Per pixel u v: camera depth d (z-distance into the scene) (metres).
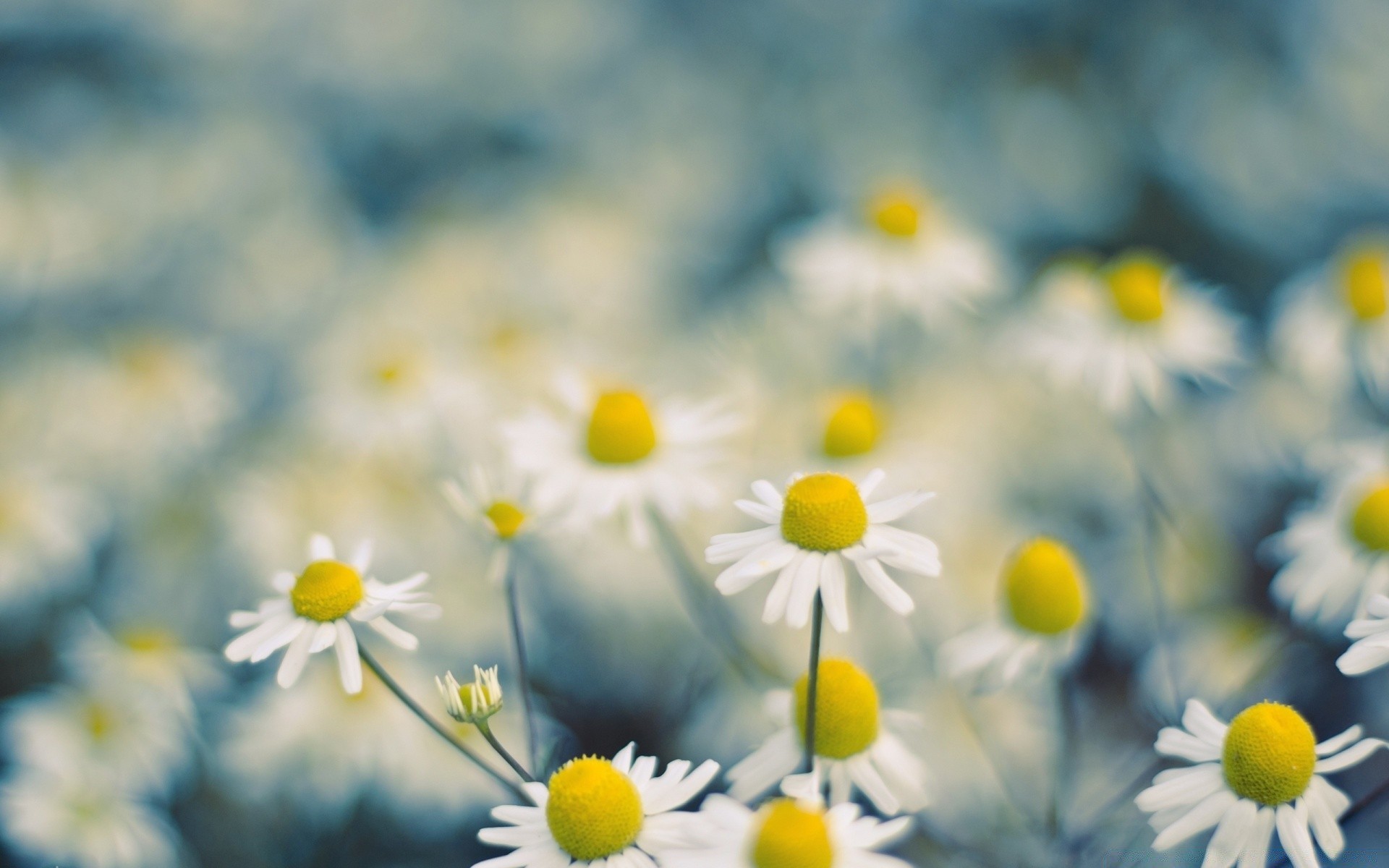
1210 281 0.66
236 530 0.46
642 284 0.58
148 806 0.39
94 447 0.49
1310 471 0.38
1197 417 0.56
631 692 0.44
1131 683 0.43
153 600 0.45
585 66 0.69
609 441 0.35
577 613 0.46
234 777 0.40
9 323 0.54
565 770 0.29
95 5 0.65
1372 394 0.46
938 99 0.67
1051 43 0.69
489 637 0.43
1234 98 0.67
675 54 0.69
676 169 0.64
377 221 0.65
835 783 0.31
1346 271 0.46
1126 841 0.34
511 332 0.48
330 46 0.68
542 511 0.35
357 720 0.40
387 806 0.40
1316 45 0.69
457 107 0.67
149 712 0.40
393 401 0.46
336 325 0.54
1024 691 0.39
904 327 0.53
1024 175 0.65
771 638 0.40
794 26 0.69
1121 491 0.50
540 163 0.66
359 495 0.45
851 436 0.40
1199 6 0.70
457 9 0.69
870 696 0.31
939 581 0.40
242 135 0.62
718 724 0.40
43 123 0.61
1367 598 0.35
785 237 0.64
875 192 0.58
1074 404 0.51
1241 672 0.39
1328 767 0.30
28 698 0.40
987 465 0.48
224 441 0.51
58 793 0.38
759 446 0.42
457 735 0.38
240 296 0.57
